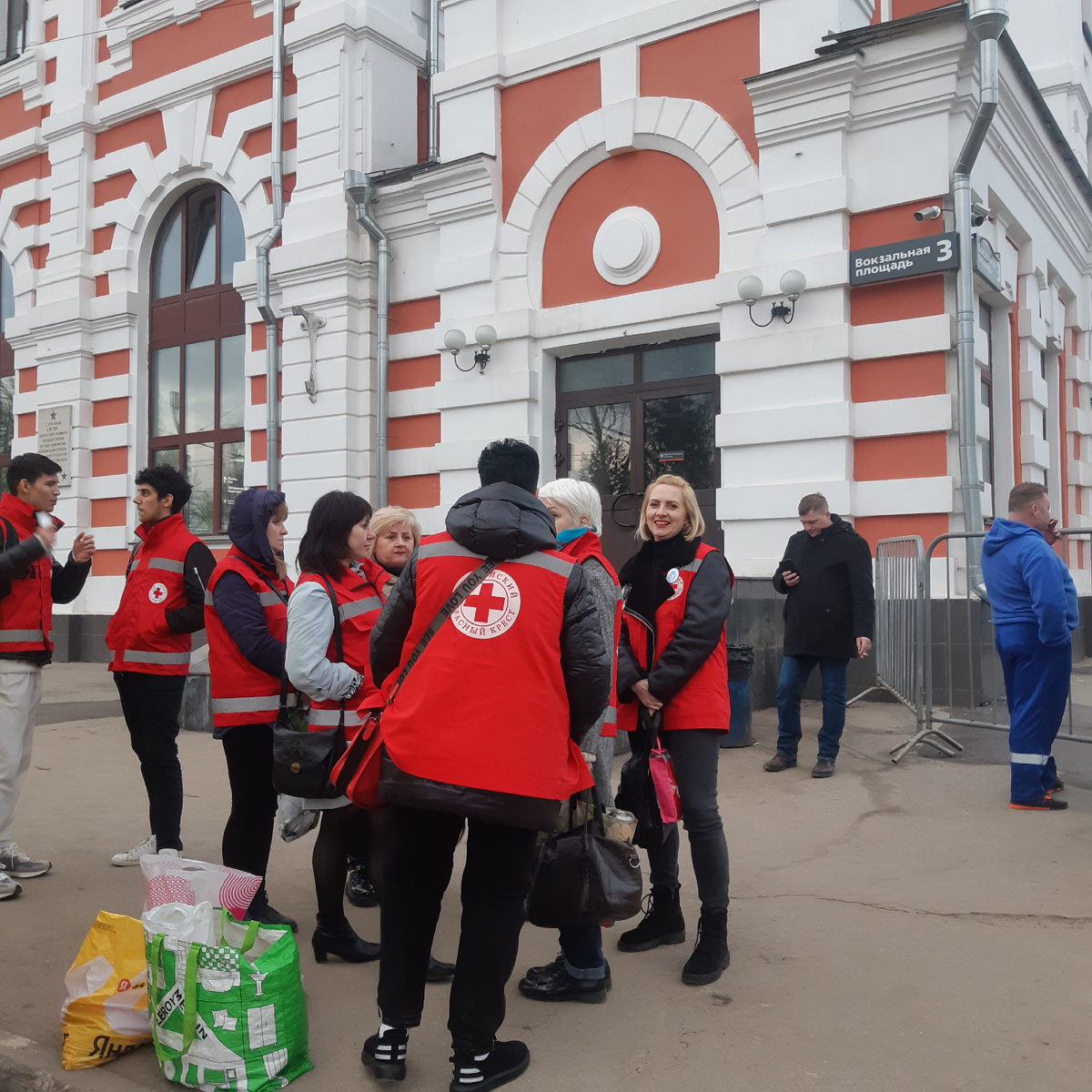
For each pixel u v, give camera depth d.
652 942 3.58
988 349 10.12
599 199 10.05
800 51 8.80
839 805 5.45
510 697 2.48
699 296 9.30
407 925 2.66
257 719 3.60
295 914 3.95
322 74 11.75
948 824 5.03
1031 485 5.35
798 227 8.74
